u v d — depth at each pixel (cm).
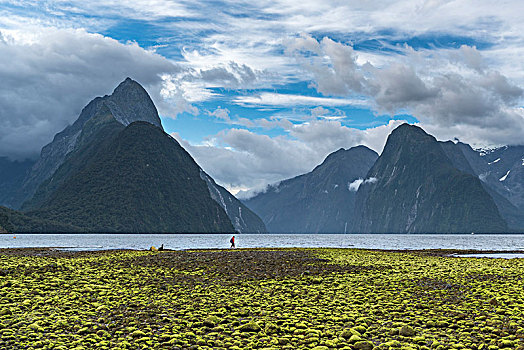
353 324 2025
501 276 3528
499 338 1781
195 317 2122
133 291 2806
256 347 1706
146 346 1708
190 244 13462
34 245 12169
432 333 1880
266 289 2912
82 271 3744
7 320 2052
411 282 3198
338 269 3972
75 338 1800
